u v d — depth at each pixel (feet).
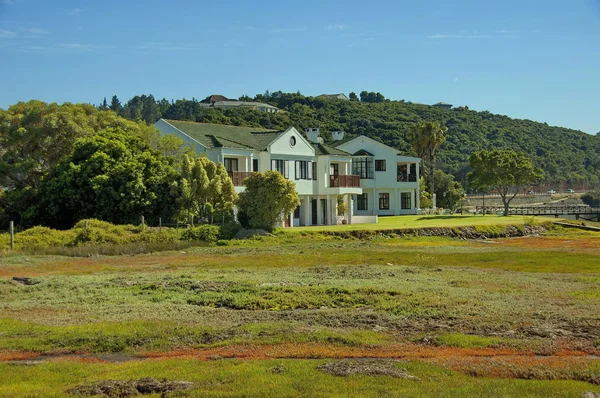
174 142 199.72
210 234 162.30
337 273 103.45
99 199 176.14
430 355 52.16
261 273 103.76
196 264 119.55
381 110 583.99
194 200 177.78
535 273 104.06
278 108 612.29
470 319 65.51
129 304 77.71
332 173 246.68
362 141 282.77
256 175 179.42
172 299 80.48
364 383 43.93
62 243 145.79
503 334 59.36
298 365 48.91
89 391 43.32
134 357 54.24
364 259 126.72
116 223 176.45
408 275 100.89
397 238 183.52
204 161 180.14
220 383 44.39
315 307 75.61
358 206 282.56
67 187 176.86
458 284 90.02
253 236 167.94
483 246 161.99
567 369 46.96
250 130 239.09
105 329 62.90
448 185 377.91
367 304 75.72
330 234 179.63
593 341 55.83
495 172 288.71
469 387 42.70
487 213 335.67
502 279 95.76
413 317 67.56
